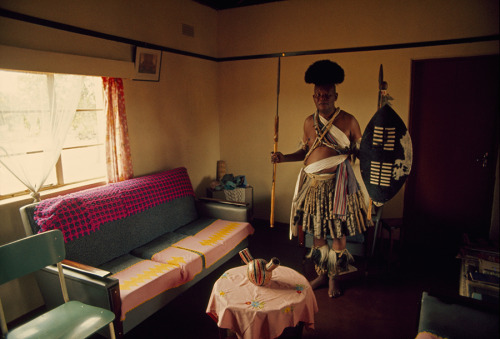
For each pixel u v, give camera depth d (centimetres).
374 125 239
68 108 259
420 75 368
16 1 227
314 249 283
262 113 448
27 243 185
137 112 340
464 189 367
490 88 342
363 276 318
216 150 478
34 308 256
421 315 175
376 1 365
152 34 347
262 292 207
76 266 212
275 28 421
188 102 413
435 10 343
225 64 460
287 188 448
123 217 280
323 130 262
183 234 319
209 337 235
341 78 252
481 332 161
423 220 390
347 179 263
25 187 262
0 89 230
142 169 354
